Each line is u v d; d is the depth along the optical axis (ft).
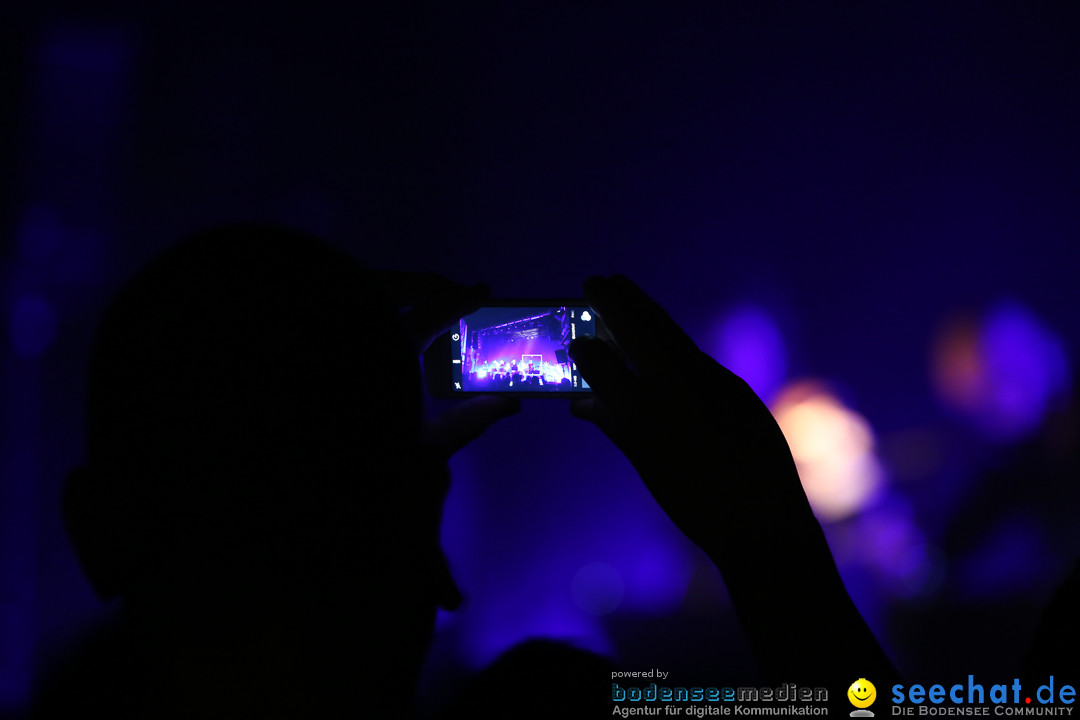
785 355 15.72
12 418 13.29
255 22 14.42
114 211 14.17
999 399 12.52
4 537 13.03
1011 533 9.72
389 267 15.12
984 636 9.37
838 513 12.42
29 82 13.58
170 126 14.33
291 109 14.70
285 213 14.79
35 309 13.64
